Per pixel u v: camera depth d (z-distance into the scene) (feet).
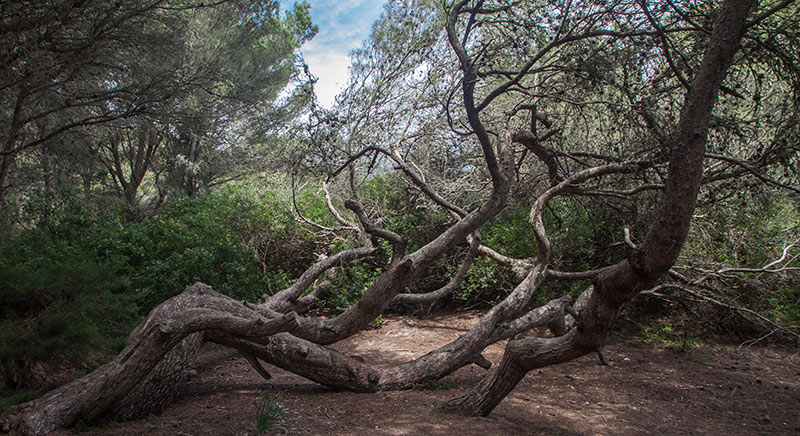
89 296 15.56
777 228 24.54
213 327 12.48
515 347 11.84
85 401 11.53
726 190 20.13
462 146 26.91
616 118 18.45
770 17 15.21
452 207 20.43
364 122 27.14
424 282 27.84
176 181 58.13
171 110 24.06
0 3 17.01
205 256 22.82
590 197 23.09
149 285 22.00
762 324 21.66
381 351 22.09
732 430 12.94
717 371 18.71
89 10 18.86
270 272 27.68
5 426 11.11
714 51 9.42
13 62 18.48
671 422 13.42
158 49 21.59
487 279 26.43
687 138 9.38
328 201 27.43
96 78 22.38
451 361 16.37
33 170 30.66
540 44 17.46
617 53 17.16
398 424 12.05
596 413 13.87
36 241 24.29
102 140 34.91
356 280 26.25
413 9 24.85
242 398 14.44
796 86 15.11
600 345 11.08
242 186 34.09
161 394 13.00
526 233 25.13
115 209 35.29
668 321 24.76
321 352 15.26
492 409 12.79
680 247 9.55
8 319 14.33
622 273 10.16
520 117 24.32
